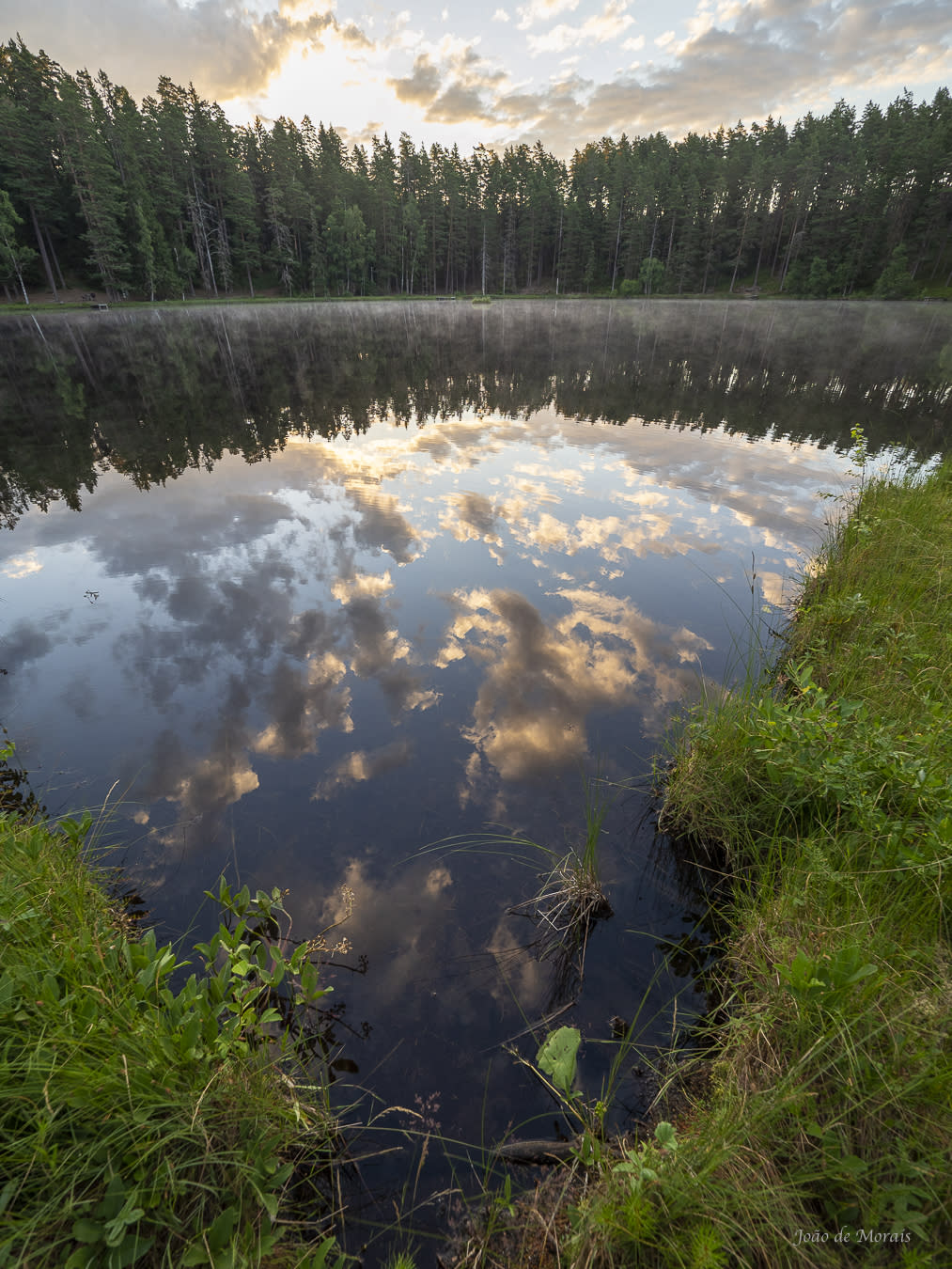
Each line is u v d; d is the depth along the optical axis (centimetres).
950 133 6025
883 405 1275
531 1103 190
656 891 267
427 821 299
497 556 587
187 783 325
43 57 6006
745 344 2553
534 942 243
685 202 7656
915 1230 129
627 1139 179
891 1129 149
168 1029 178
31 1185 136
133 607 507
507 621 475
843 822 262
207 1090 161
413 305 6812
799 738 279
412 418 1204
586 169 8875
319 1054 203
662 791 318
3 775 330
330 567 573
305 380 1695
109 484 830
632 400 1358
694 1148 154
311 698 391
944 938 197
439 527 659
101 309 5069
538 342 2716
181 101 6812
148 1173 147
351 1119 186
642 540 618
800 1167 149
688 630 461
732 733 314
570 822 300
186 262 6262
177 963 229
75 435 1106
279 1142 170
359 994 222
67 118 5269
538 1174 173
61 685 408
